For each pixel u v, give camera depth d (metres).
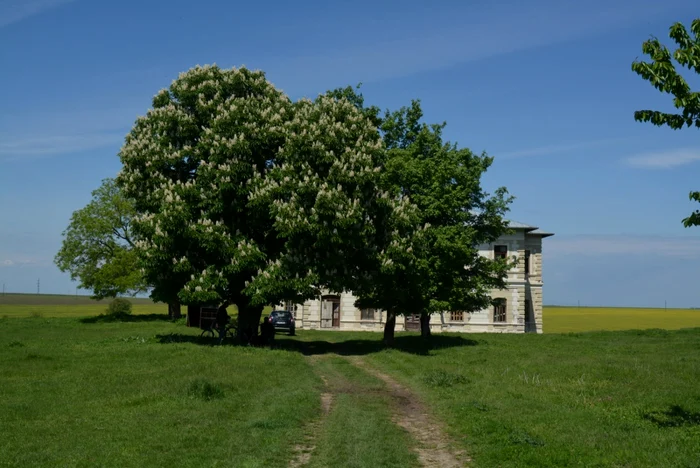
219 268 30.39
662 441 11.29
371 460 10.38
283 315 50.56
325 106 32.31
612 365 22.92
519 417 13.53
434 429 13.17
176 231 28.88
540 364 23.80
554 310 140.62
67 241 62.97
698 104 11.08
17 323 52.03
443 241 34.09
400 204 31.47
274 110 32.44
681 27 11.23
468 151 37.72
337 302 63.38
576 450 10.71
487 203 39.22
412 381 19.64
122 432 11.79
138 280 60.03
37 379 18.22
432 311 35.03
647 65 11.33
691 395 16.42
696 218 11.21
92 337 36.97
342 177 28.95
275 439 11.58
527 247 63.81
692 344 34.56
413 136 40.09
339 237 28.00
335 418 13.81
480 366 23.25
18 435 11.47
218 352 25.70
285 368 21.55
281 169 29.38
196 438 11.42
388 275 31.45
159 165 31.23
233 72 33.94
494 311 61.06
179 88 33.44
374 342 38.75
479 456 10.80
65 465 9.67
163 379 17.75
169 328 46.78
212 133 30.48
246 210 30.92
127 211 62.72
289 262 29.28
